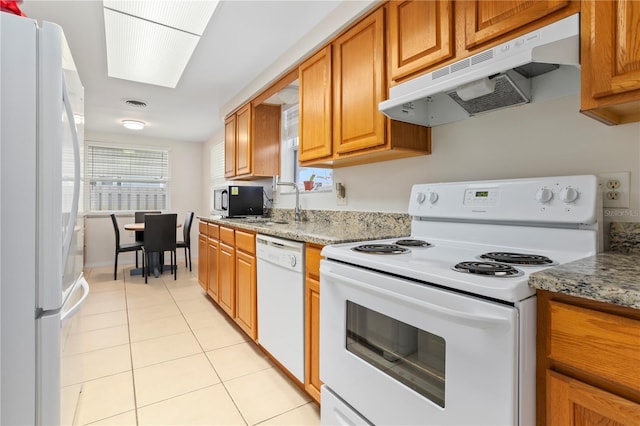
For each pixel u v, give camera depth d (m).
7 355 0.98
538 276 0.75
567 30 0.96
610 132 1.14
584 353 0.68
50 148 1.02
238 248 2.54
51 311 1.05
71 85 1.24
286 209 3.25
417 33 1.42
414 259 1.10
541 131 1.33
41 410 1.03
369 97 1.71
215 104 3.72
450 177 1.67
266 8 1.92
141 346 2.30
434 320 0.89
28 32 1.00
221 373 1.96
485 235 1.35
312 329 1.61
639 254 1.05
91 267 5.02
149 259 4.54
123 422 1.51
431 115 1.72
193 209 5.95
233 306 2.61
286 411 1.61
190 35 2.16
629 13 0.83
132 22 2.02
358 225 2.23
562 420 0.72
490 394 0.77
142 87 3.14
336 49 1.95
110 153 5.27
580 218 1.07
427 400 0.93
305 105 2.25
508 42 1.09
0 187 0.97
